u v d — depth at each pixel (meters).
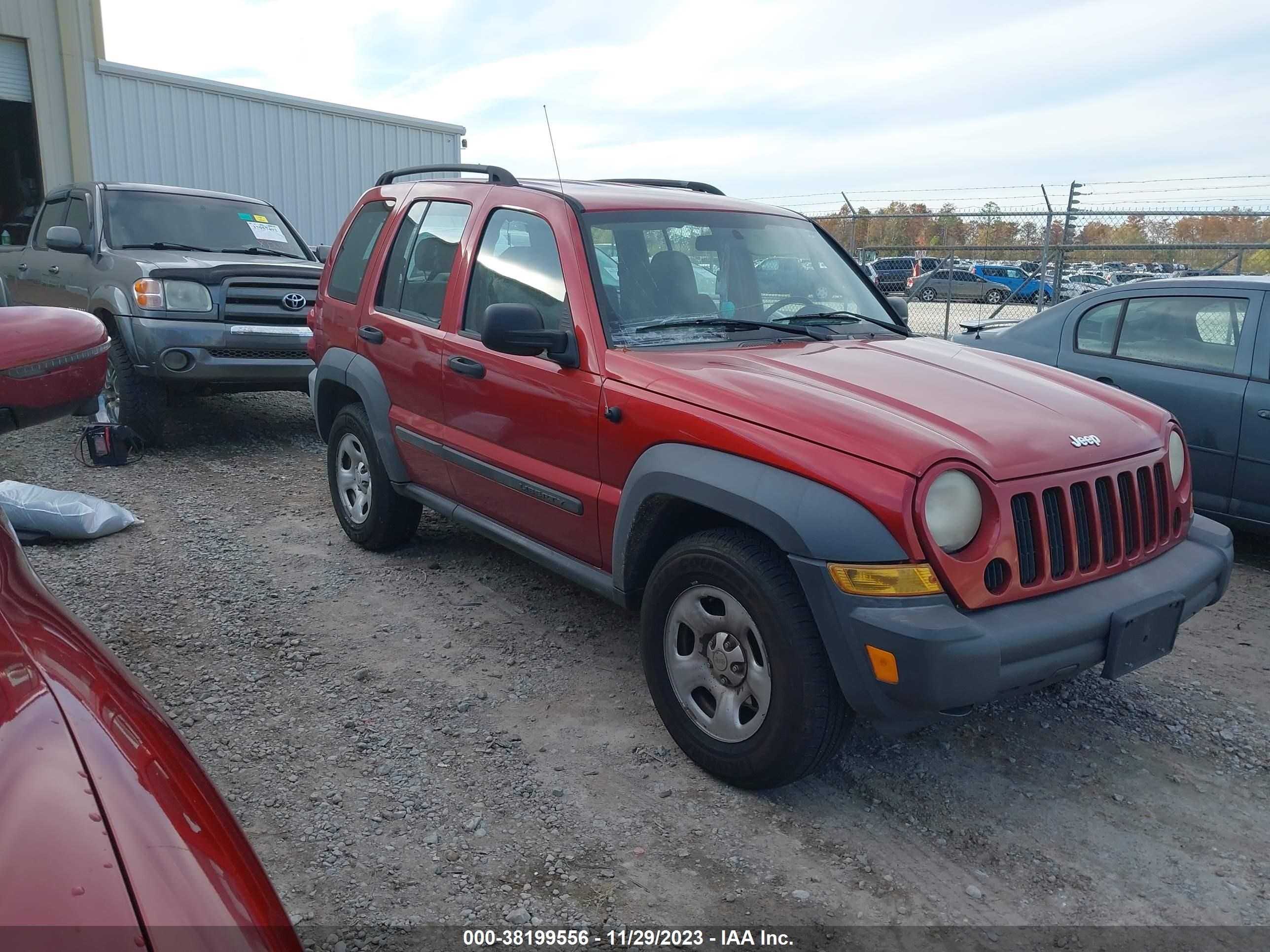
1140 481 3.15
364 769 3.15
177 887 1.11
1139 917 2.55
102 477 6.60
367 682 3.76
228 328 7.10
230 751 3.23
